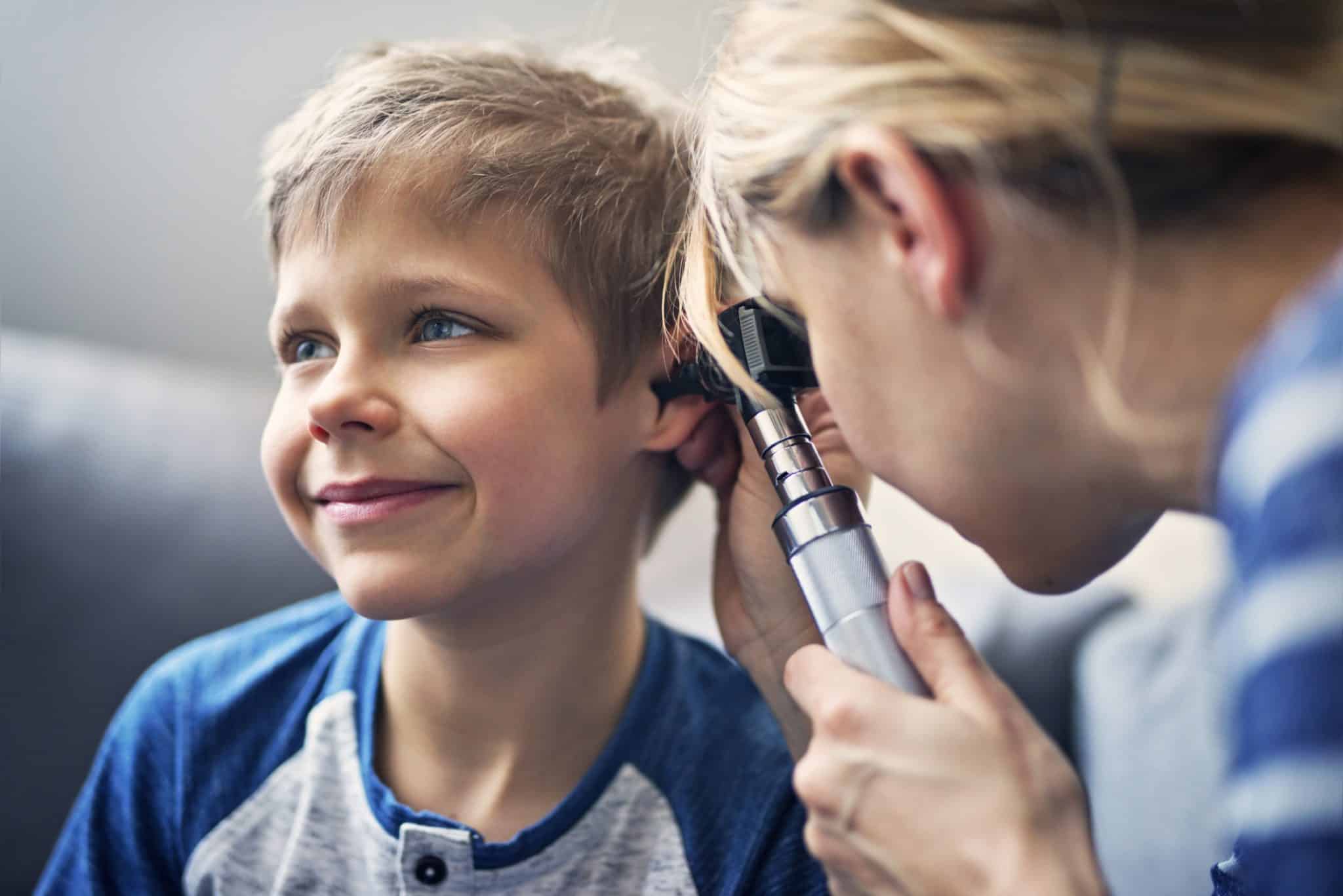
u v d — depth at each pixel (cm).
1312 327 37
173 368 119
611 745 74
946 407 51
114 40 147
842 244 51
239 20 147
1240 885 57
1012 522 53
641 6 135
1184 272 44
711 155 60
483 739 76
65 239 151
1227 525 39
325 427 66
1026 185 45
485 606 71
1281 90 42
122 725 82
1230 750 40
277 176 72
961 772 50
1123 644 111
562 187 71
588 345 70
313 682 81
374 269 66
